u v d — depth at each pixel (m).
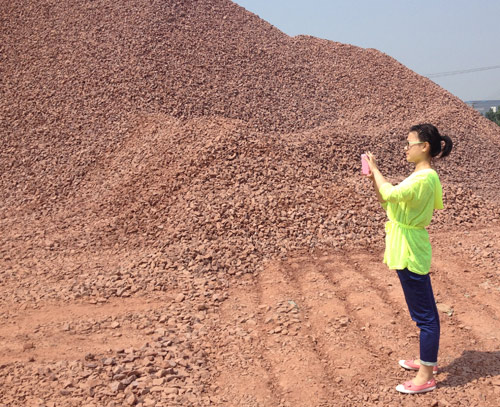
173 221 7.00
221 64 14.84
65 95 12.41
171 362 3.73
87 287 5.30
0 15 15.52
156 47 14.43
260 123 12.84
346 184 8.45
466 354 3.90
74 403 3.21
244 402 3.33
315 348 4.09
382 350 4.01
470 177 12.07
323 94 15.67
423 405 3.29
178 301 5.02
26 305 4.91
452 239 6.83
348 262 6.12
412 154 3.60
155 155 9.24
